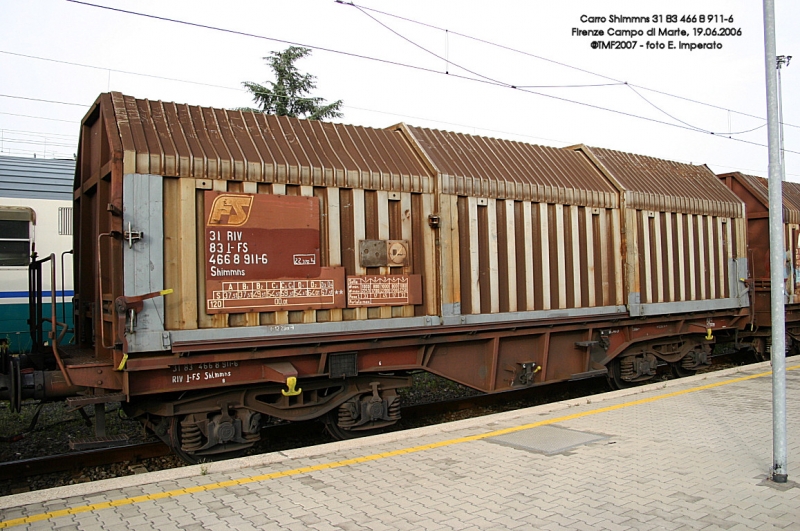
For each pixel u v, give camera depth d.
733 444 6.34
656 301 11.04
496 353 8.84
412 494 4.92
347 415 7.73
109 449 7.20
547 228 9.53
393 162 8.18
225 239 6.61
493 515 4.47
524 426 7.18
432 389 11.57
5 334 13.29
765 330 13.80
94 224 7.83
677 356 11.88
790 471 5.46
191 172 6.48
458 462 5.79
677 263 11.55
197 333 6.41
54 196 14.24
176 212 6.44
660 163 12.47
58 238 14.23
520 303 9.16
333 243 7.35
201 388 6.68
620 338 10.73
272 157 7.07
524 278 9.18
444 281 8.21
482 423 7.34
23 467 6.67
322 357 7.29
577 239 9.90
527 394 11.06
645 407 8.14
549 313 9.40
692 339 12.26
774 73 5.23
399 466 5.68
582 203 10.01
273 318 6.93
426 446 6.36
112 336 6.53
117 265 6.20
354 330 7.44
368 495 4.90
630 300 10.45
